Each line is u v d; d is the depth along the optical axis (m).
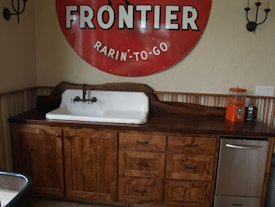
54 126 1.85
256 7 1.98
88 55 2.22
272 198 1.84
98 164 1.90
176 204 1.90
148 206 1.99
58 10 2.16
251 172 1.77
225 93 2.15
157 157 1.83
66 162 1.92
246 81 2.11
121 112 2.16
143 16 2.09
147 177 1.87
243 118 1.99
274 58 2.04
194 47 2.10
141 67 2.19
